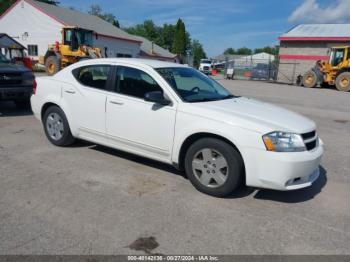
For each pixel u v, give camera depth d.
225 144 4.13
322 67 25.45
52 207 3.82
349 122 10.13
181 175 4.95
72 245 3.12
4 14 36.47
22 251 3.01
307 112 11.87
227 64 36.38
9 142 6.23
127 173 4.94
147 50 51.31
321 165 5.76
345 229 3.62
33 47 36.00
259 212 3.92
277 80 33.72
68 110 5.71
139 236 3.32
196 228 3.51
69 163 5.25
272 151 3.90
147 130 4.77
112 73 5.25
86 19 40.22
